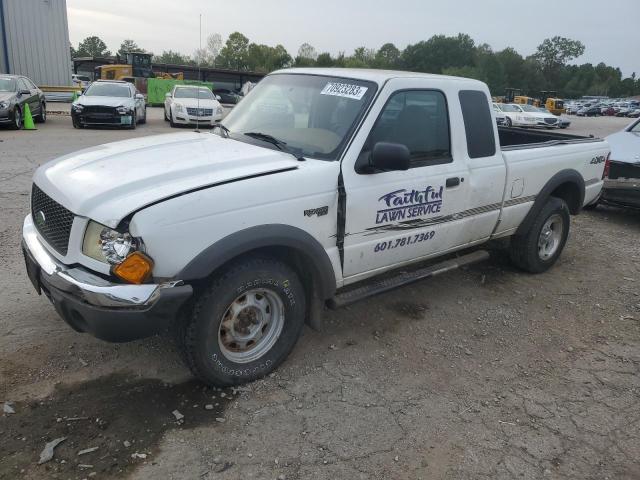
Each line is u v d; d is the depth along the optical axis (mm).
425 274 4289
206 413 3111
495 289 5203
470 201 4410
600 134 28078
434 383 3584
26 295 4355
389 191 3738
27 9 23625
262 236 3098
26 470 2602
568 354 4090
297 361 3717
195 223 2873
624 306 5004
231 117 4312
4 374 3326
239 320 3322
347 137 3564
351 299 3766
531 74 115125
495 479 2773
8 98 15156
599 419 3314
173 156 3365
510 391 3553
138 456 2742
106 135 15414
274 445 2895
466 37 113562
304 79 4160
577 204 5781
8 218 6242
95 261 2854
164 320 2861
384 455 2881
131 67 41062
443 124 4133
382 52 121312
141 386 3311
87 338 3779
